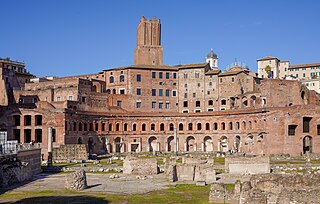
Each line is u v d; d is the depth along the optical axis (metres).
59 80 150.75
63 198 52.91
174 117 153.50
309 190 36.12
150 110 162.12
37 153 83.62
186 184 66.56
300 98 139.25
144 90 162.00
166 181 70.38
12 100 146.38
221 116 144.75
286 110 120.56
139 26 180.50
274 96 137.00
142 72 162.50
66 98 145.75
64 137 123.69
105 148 145.88
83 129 136.62
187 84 164.88
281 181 44.94
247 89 157.50
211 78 161.62
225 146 144.62
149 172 81.31
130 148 151.38
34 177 76.25
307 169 82.44
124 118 151.62
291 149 119.56
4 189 60.91
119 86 162.25
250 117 132.88
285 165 88.06
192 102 163.62
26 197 53.62
